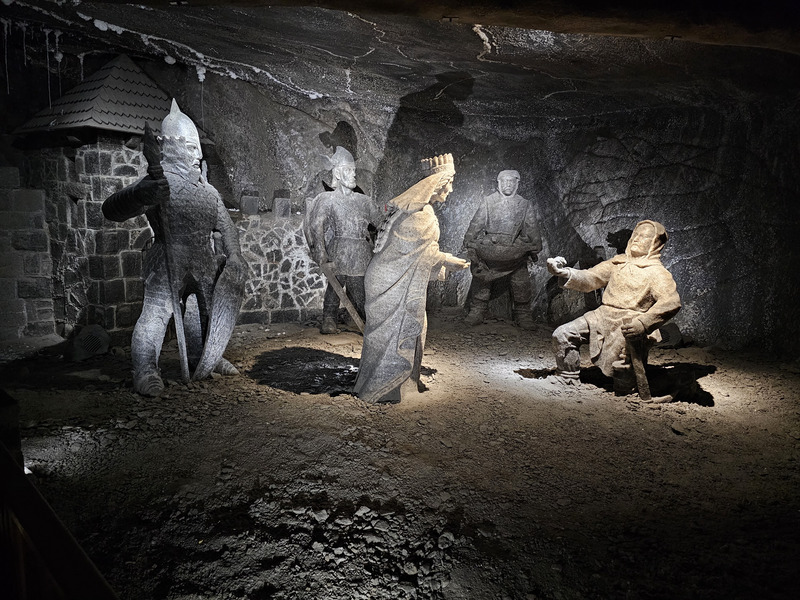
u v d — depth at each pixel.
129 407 4.96
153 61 7.32
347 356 6.86
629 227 8.19
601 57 5.29
